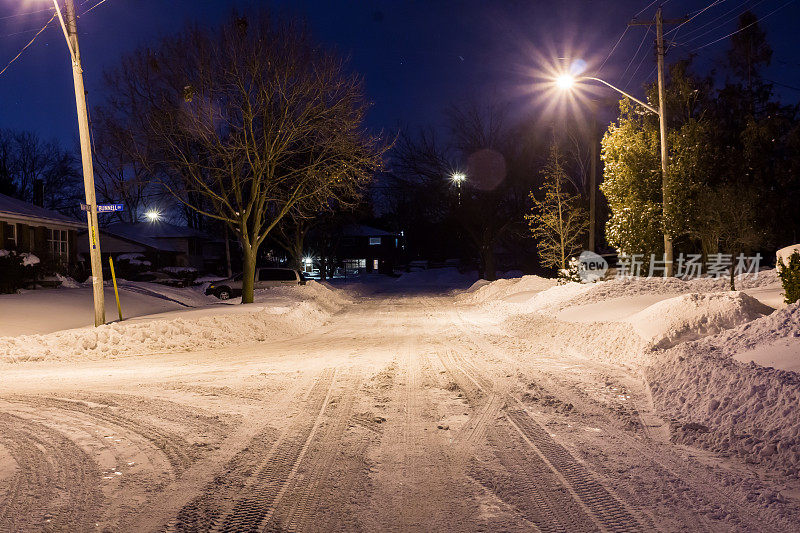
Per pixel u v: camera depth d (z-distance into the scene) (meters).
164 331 17.50
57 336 15.96
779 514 4.79
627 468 6.05
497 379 10.98
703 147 25.83
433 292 49.81
